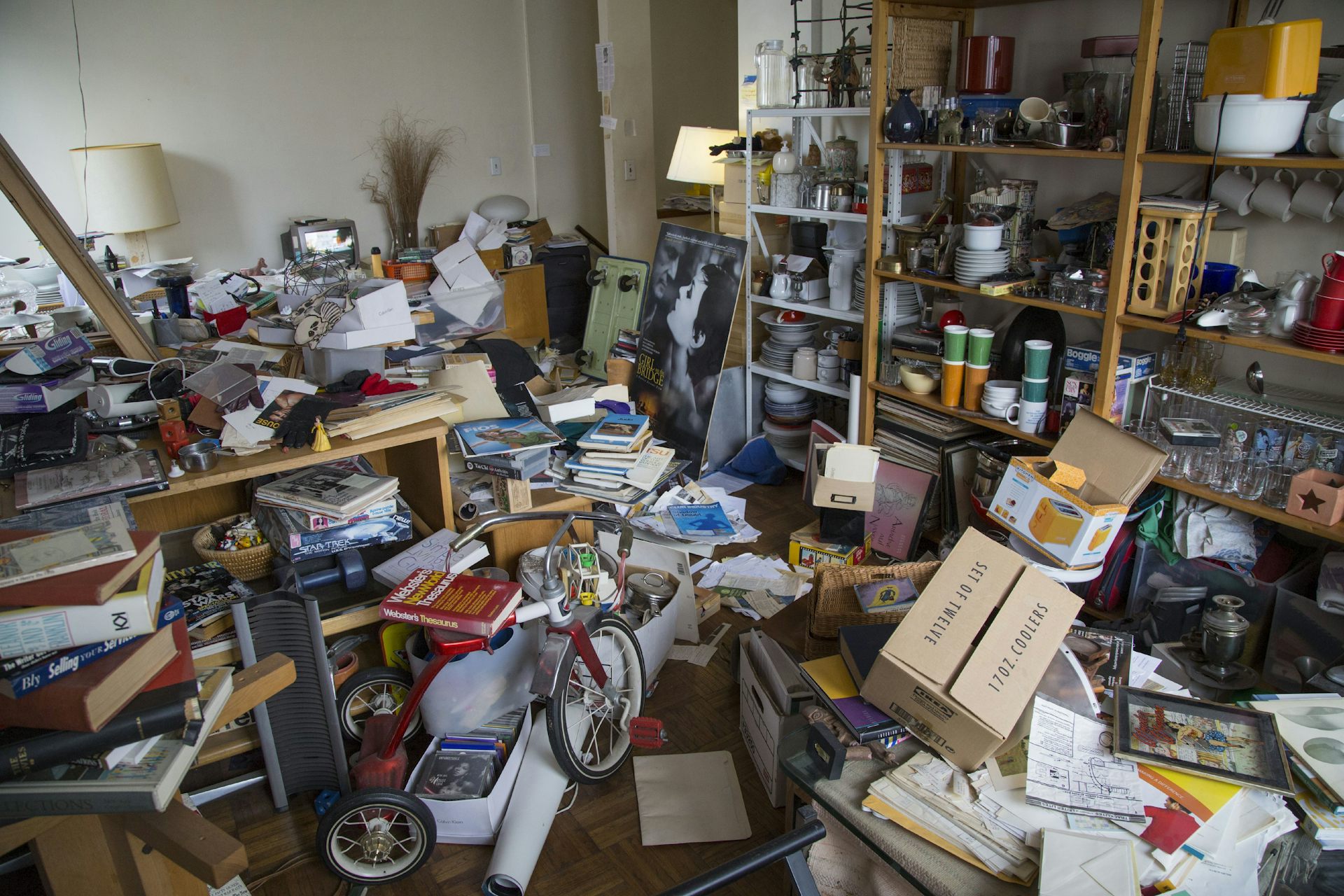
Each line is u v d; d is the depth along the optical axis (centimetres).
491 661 223
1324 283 206
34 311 351
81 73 454
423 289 437
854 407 341
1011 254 288
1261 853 154
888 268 313
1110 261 262
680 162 443
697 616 293
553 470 311
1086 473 234
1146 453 223
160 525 264
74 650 128
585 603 227
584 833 217
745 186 393
